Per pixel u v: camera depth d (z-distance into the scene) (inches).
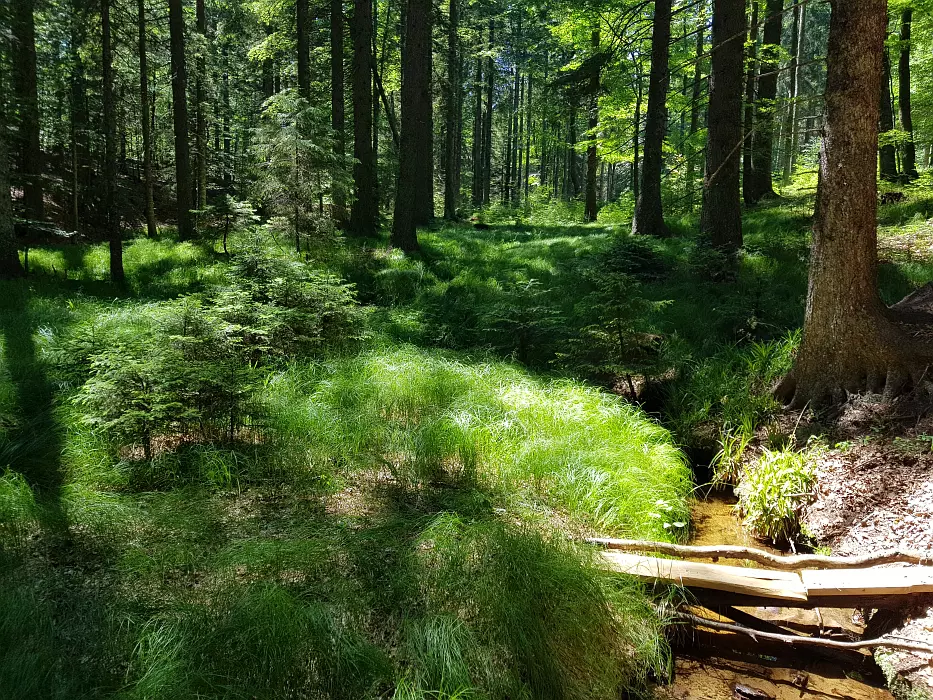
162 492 180.1
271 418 223.9
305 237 508.1
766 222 634.2
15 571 141.3
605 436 232.2
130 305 390.3
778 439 235.5
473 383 270.5
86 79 797.2
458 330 388.5
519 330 335.9
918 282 371.2
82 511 162.7
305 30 776.9
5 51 642.2
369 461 211.5
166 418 192.2
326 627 125.6
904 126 735.1
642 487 201.5
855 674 143.3
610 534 184.1
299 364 288.8
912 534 173.3
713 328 359.3
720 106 468.1
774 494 202.8
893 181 684.7
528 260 583.8
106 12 456.4
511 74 1619.1
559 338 352.2
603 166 1910.7
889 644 141.6
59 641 121.1
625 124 872.9
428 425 225.0
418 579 144.3
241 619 122.3
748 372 290.4
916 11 679.7
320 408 235.8
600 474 201.8
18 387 240.7
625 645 140.7
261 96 1144.2
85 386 193.6
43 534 157.5
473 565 147.5
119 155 827.4
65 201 845.2
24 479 173.3
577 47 1075.9
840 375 237.0
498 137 2122.3
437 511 184.2
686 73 920.3
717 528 209.0
